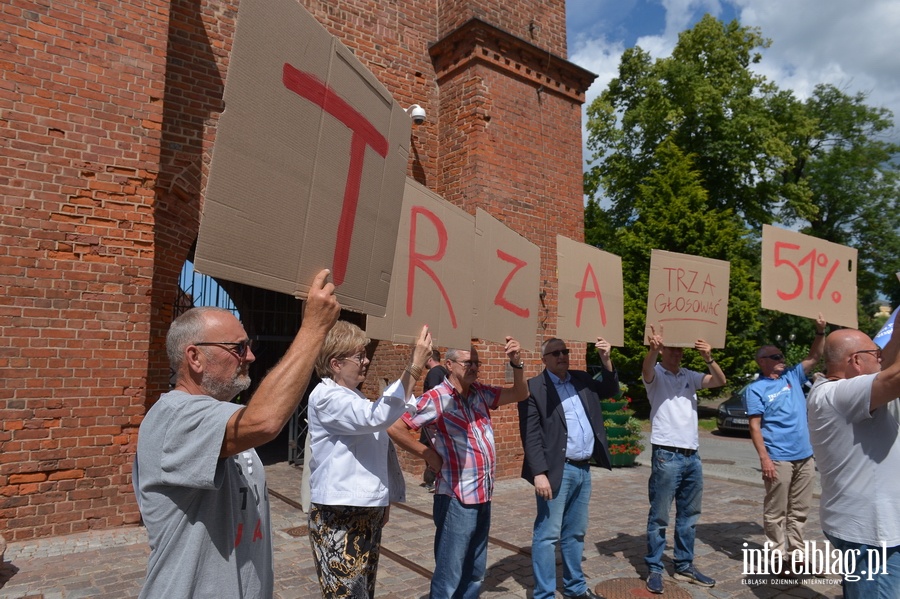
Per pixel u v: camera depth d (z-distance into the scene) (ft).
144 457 5.26
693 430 14.84
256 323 36.22
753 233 77.30
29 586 13.83
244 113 5.00
